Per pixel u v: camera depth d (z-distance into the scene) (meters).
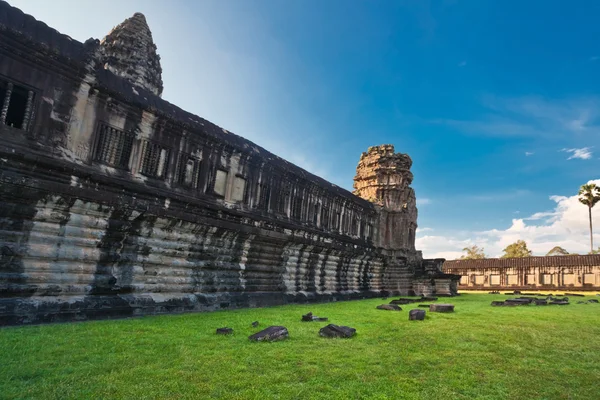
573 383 6.84
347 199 29.70
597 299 29.44
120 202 13.49
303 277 24.25
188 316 13.38
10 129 11.41
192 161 17.05
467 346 9.52
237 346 8.75
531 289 52.59
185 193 16.48
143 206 14.17
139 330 10.07
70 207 12.47
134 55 21.42
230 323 11.87
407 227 35.78
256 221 20.08
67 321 11.57
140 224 14.49
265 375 6.74
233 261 18.83
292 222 23.31
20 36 11.44
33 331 9.35
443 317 14.80
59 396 5.43
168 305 14.95
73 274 12.59
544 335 11.04
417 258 37.16
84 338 8.80
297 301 22.44
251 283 19.75
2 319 10.26
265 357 7.86
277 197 22.27
